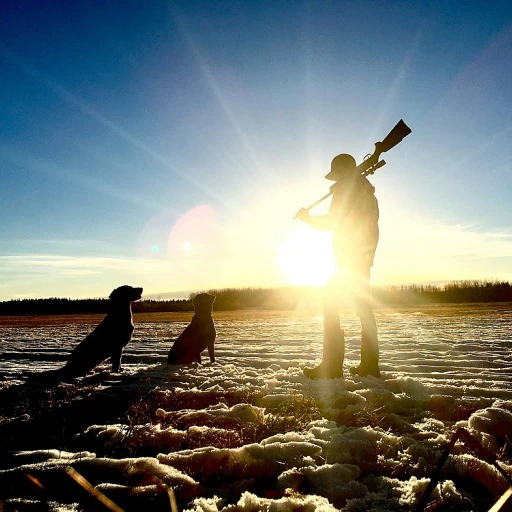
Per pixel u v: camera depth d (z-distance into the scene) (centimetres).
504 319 1238
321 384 413
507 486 198
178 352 592
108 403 381
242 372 507
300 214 475
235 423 310
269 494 202
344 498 196
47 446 273
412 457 233
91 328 1400
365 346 456
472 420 286
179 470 227
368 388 388
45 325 1658
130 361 666
